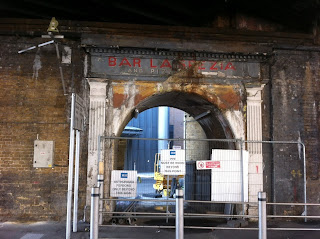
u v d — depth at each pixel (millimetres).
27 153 7840
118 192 7520
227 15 9094
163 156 7520
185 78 8320
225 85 8461
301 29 9344
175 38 8281
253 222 7930
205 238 6543
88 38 8000
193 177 10727
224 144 9367
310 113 8750
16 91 8000
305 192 8328
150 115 25922
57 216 7723
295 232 7055
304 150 8438
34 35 8086
